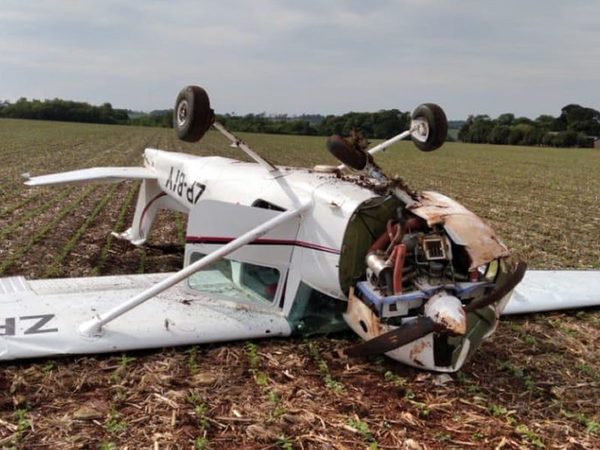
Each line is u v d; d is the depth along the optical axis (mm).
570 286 7016
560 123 100188
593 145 80188
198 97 5418
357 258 5078
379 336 4523
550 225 13555
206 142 47250
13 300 5328
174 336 5008
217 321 5238
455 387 4719
